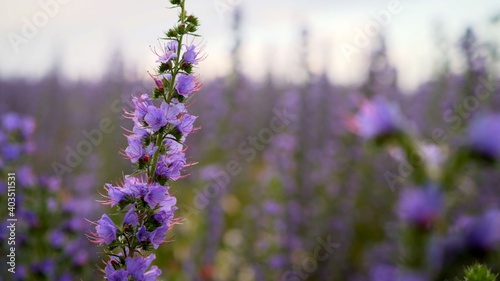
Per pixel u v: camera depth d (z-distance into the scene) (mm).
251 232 10352
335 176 13109
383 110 1635
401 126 1603
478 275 2186
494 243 1157
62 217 5793
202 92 15484
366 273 10594
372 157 12375
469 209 8367
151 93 3281
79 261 5688
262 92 23578
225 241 11344
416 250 1205
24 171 5754
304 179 12820
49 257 5484
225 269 10109
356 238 12750
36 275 5211
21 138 6145
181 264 9500
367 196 12812
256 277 9500
